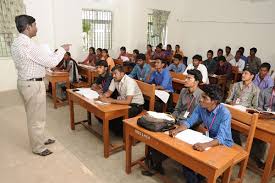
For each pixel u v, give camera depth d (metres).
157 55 6.66
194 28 7.22
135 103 2.86
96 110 2.58
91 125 3.45
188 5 7.24
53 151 2.48
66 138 3.01
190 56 7.51
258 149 2.55
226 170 1.63
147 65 4.32
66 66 4.50
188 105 2.42
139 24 7.50
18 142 2.62
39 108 2.23
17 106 3.96
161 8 7.62
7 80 5.17
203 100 1.89
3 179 1.96
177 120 2.15
